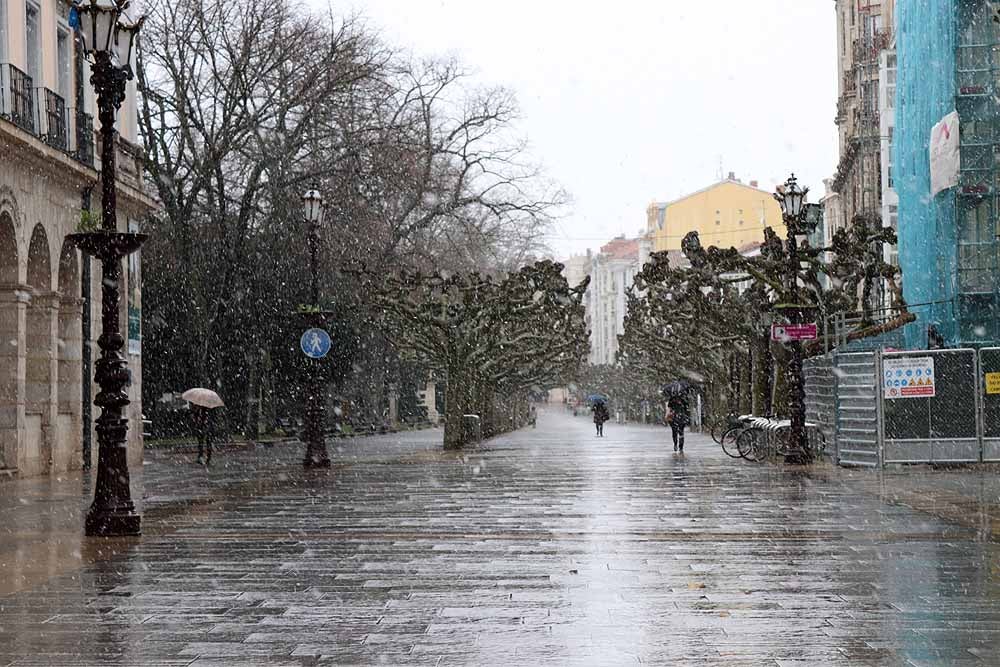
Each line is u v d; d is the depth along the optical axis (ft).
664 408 297.12
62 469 102.17
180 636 29.40
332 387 203.62
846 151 244.63
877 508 59.67
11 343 92.43
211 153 153.89
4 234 91.30
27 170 93.61
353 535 50.16
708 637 28.81
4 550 45.78
